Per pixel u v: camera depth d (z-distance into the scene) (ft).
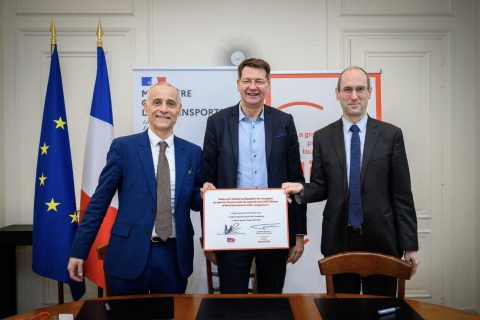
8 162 10.07
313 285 8.87
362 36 10.28
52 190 8.23
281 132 6.32
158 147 5.81
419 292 10.51
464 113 10.48
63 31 10.00
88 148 8.52
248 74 6.11
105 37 10.05
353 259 5.02
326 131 6.41
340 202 5.97
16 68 10.00
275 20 10.17
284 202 5.64
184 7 10.09
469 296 10.52
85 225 5.58
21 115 10.05
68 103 10.07
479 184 10.31
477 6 10.19
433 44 10.36
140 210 5.54
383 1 10.25
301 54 10.21
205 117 8.72
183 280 5.74
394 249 5.87
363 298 4.49
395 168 5.93
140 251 5.45
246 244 5.54
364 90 6.01
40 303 10.20
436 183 10.47
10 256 9.69
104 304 4.36
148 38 10.05
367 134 6.06
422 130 10.39
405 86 10.37
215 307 4.21
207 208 5.57
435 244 10.51
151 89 5.73
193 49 10.12
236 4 10.12
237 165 6.31
